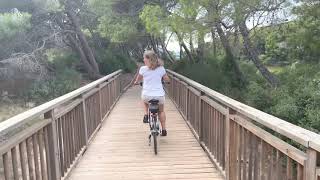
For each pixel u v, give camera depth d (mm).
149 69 6250
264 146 3227
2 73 16109
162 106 6391
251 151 3605
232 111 4281
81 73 22125
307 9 10766
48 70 19312
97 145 6477
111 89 10922
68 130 4918
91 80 21406
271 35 12102
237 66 16734
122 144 6531
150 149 6188
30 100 17031
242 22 11406
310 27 11148
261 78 15297
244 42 13125
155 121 6051
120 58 25812
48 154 3992
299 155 2473
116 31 17500
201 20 11031
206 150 5793
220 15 10719
